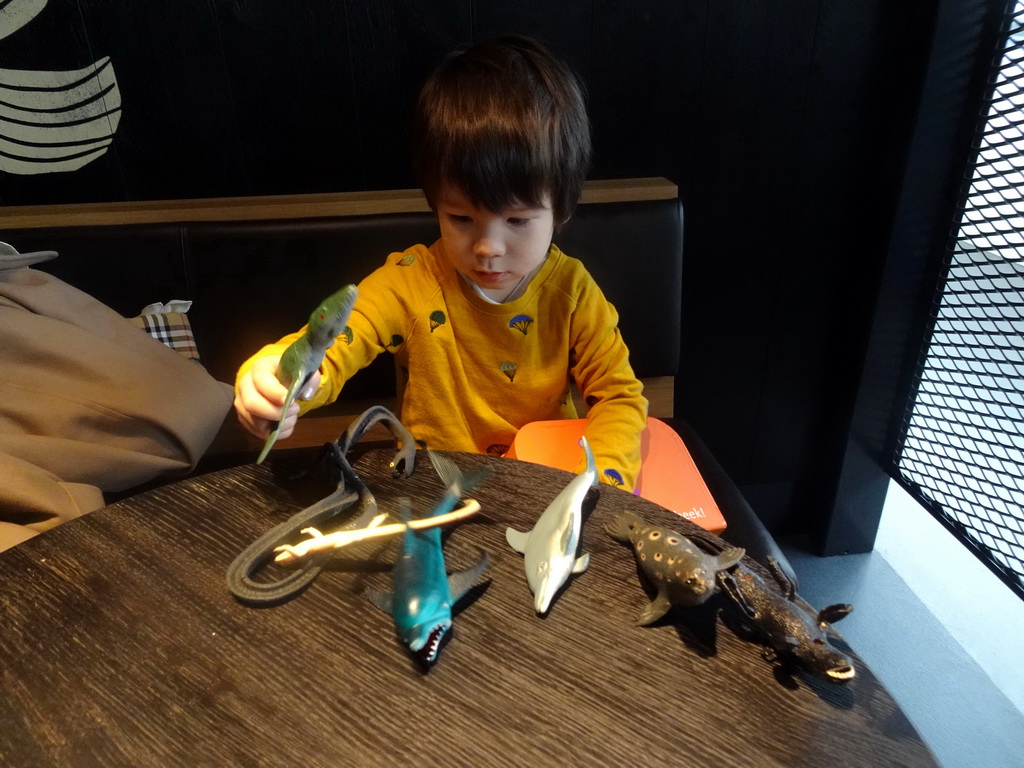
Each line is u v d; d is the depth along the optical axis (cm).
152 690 48
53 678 49
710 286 132
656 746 45
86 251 104
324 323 58
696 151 120
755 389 145
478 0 106
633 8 108
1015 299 108
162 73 106
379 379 120
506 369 101
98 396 89
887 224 120
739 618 53
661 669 49
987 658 128
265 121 111
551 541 56
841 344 140
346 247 108
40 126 107
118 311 108
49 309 91
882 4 111
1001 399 114
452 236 83
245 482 67
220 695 48
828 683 48
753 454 153
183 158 112
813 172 124
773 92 117
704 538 59
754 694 48
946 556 150
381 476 69
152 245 105
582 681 49
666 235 112
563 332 100
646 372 122
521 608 54
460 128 76
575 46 110
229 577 56
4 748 45
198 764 44
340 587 56
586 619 53
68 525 61
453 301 97
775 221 127
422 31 107
